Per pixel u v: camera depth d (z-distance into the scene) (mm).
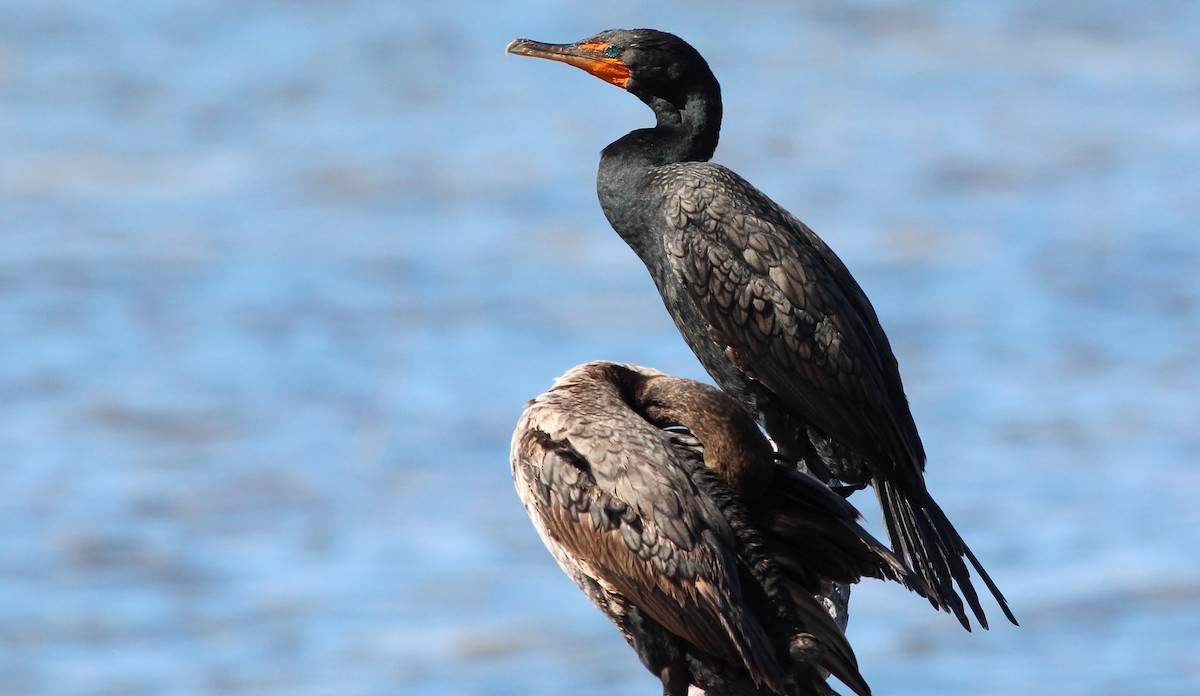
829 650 10820
